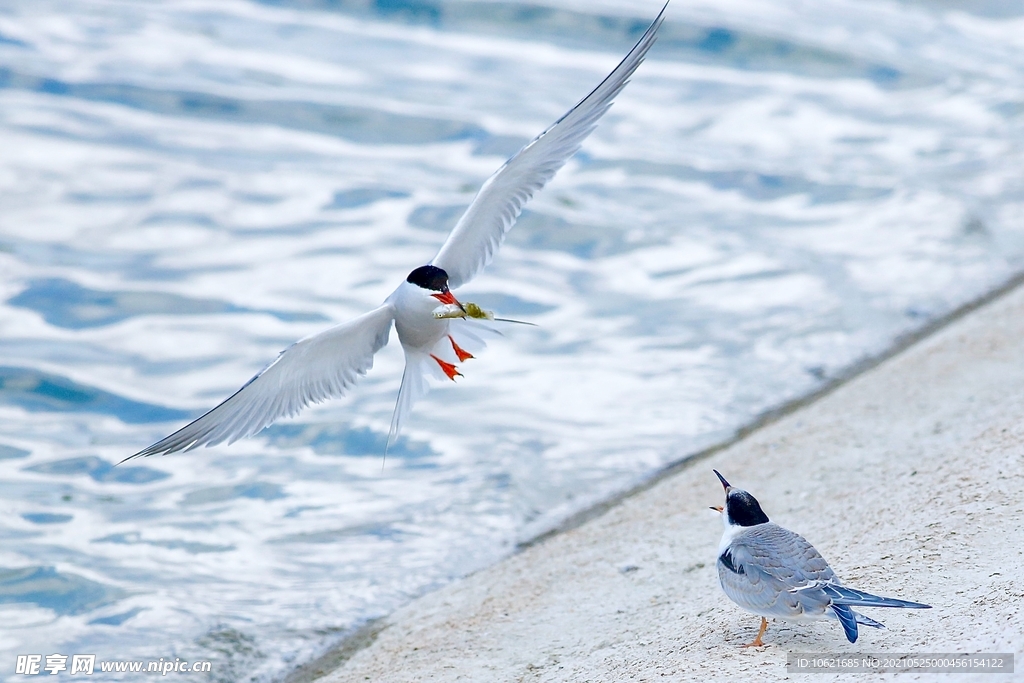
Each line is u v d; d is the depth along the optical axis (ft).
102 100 70.95
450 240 25.95
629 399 44.47
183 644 32.01
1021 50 80.53
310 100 71.92
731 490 25.05
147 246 57.11
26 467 41.34
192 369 47.85
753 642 24.04
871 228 57.06
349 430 43.50
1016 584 23.34
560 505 38.04
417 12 84.74
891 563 25.98
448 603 32.42
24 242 56.65
